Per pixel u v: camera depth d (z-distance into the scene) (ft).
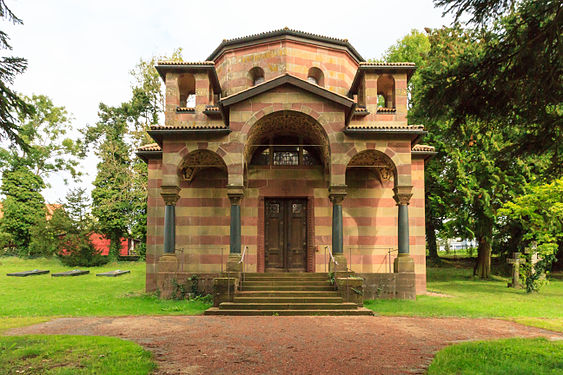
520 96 23.58
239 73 73.41
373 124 63.46
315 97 57.06
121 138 134.31
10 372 22.53
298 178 66.39
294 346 29.17
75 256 111.45
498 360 24.73
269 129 63.36
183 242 64.39
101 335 32.76
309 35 71.51
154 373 22.98
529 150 25.08
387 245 64.44
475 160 77.36
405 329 35.83
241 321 39.86
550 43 20.86
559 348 27.96
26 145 28.73
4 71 27.50
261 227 65.21
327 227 65.26
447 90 24.89
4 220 124.98
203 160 61.98
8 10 25.22
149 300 53.98
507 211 67.72
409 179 56.49
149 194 64.95
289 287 50.72
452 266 109.40
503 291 66.28
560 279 88.79
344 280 48.91
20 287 68.74
